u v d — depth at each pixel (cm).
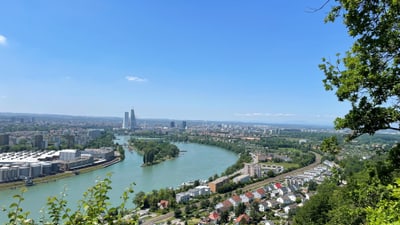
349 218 1464
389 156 925
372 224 632
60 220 526
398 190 610
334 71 950
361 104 888
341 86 888
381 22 800
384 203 660
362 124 909
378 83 826
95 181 571
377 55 841
